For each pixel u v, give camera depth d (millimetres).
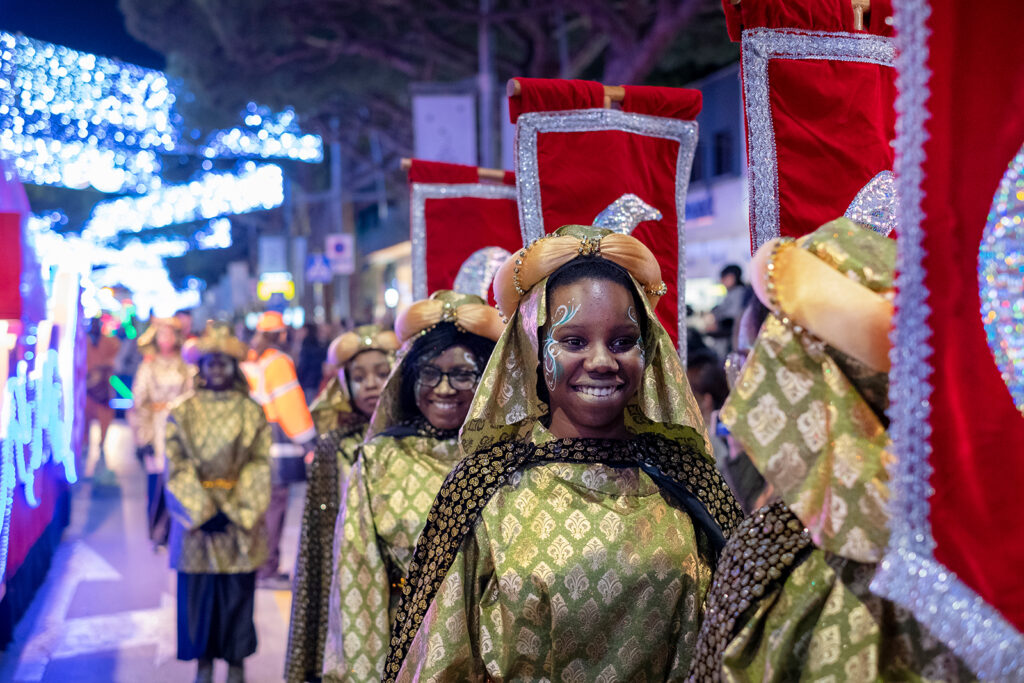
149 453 8320
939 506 1485
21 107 11500
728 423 1746
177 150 29266
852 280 1711
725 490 2490
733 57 16406
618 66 14703
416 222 4371
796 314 1716
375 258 40594
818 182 2635
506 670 2369
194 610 5188
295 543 8641
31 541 6527
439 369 3451
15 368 5516
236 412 5461
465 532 2438
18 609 6238
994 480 1479
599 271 2357
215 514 5293
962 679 1655
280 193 36531
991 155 1472
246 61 18609
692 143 3408
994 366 1483
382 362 4445
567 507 2371
